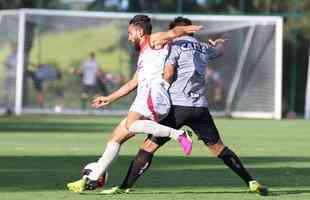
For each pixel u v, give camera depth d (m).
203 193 22.25
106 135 46.16
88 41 70.62
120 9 75.94
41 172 27.27
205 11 75.56
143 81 21.42
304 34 74.38
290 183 24.94
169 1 75.31
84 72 70.00
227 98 69.88
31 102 69.19
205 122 21.88
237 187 23.61
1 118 63.38
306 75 74.12
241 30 70.44
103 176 21.78
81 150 36.28
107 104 21.88
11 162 30.69
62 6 76.50
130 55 71.00
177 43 21.73
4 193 22.02
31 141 41.47
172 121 21.62
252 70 70.12
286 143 42.41
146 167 21.98
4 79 69.06
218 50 22.12
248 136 47.47
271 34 70.12
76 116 67.94
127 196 21.50
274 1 75.06
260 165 30.70
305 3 74.69
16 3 77.38
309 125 59.25
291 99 74.12
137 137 46.06
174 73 21.58
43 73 69.50
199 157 33.47
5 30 69.38
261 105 69.75
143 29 21.59
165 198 21.17
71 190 21.81
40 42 69.81
